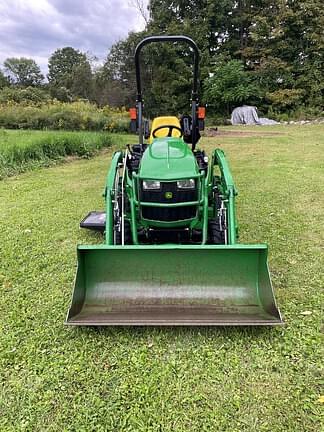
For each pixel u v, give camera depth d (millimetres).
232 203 3012
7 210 5191
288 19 23031
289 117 21922
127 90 25844
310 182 6176
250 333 2424
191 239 3057
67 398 1974
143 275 2578
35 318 2662
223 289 2553
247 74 23766
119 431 1789
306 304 2754
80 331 2490
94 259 2547
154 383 2057
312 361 2189
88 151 9938
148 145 3465
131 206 2975
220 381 2062
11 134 12602
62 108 18047
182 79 23734
